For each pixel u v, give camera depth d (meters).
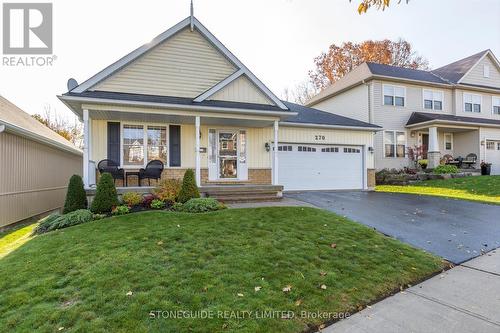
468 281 4.40
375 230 6.66
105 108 9.01
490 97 21.36
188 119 10.73
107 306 3.34
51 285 3.82
